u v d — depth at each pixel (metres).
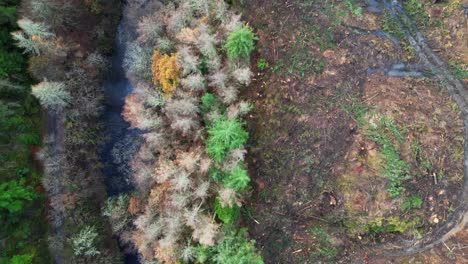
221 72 15.18
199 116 15.72
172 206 15.26
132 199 17.02
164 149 15.98
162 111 15.97
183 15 15.56
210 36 14.99
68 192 17.70
